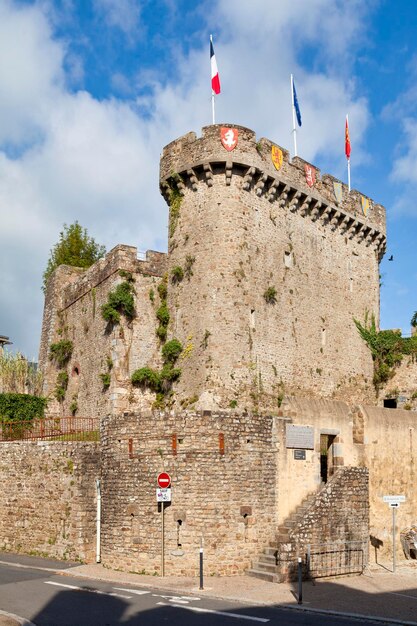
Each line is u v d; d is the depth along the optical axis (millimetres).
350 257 40188
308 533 24188
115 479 24938
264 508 25000
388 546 30594
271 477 25578
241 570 23609
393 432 32188
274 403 32531
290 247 35344
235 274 31812
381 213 42875
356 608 18641
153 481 24016
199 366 31281
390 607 18891
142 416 24781
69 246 60500
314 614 17891
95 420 35812
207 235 32344
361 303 40438
